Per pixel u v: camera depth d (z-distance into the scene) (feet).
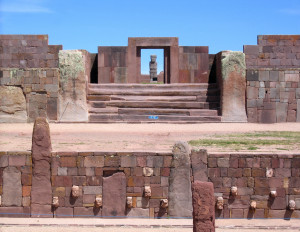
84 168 41.75
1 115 69.72
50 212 41.88
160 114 70.64
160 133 59.98
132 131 61.41
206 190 29.01
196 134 59.93
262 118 70.95
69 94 69.72
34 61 84.53
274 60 83.35
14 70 69.62
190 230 37.29
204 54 85.56
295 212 41.60
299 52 83.30
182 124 67.46
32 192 41.91
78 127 64.59
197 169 41.34
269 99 71.10
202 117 69.67
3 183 42.11
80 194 41.78
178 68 85.15
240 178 41.52
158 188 41.55
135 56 85.05
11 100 69.62
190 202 41.27
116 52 85.10
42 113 69.56
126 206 41.63
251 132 61.57
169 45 84.99
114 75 85.20
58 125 66.33
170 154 41.45
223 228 38.09
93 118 69.41
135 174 41.60
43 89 69.51
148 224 38.65
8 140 55.72
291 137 57.16
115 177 41.63
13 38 84.43
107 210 41.63
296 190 41.60
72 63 69.92
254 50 83.10
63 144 52.49
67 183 41.81
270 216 41.63
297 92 71.46
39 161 41.75
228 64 70.85
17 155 42.06
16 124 68.28
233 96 70.69
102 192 41.75
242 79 70.79
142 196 41.60
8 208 42.09
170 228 37.86
